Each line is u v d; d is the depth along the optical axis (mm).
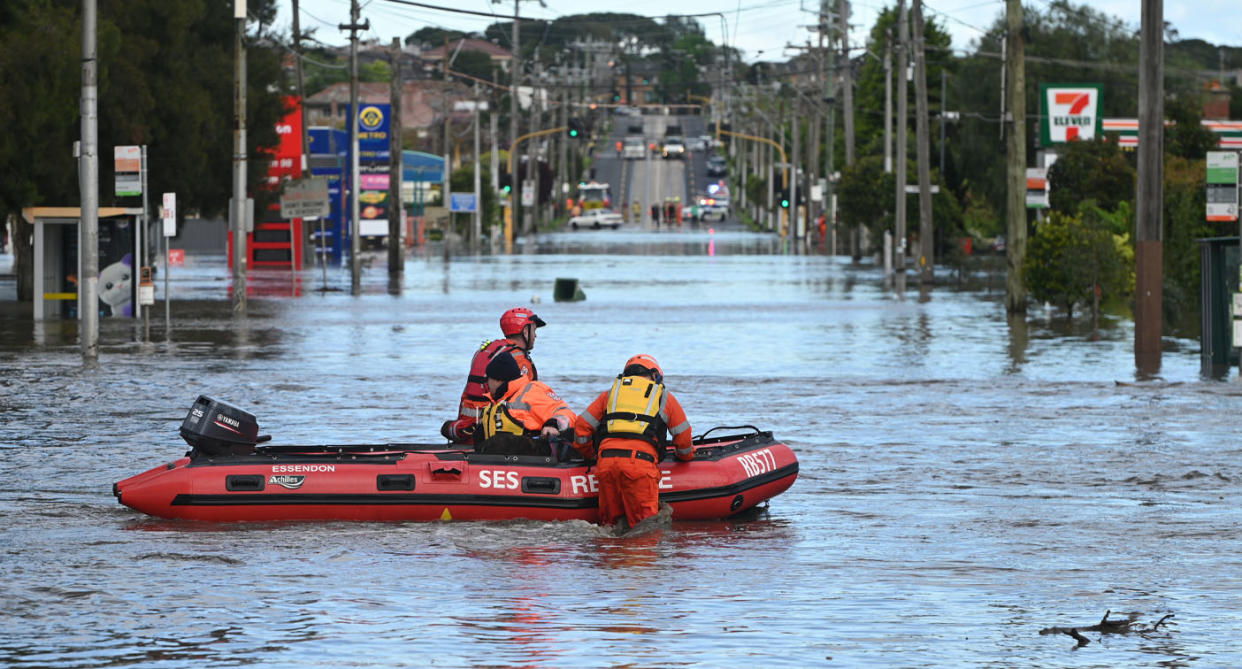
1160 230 49844
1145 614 15672
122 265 68625
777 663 13688
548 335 58281
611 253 164875
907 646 14312
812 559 18578
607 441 20328
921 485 24641
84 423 31938
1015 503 22875
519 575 17516
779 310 74250
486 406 22078
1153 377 43219
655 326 63344
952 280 108562
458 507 20500
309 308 75188
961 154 142500
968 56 153000
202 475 20516
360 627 14969
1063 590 16828
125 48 76625
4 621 15203
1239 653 14109
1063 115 103938
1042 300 70438
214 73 85062
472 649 14133
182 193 84375
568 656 13891
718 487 21062
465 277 109312
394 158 110812
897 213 109125
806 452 28469
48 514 21297
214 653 13984
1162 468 26453
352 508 20484
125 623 15117
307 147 120562
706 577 17500
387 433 30281
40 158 69250
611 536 19984
